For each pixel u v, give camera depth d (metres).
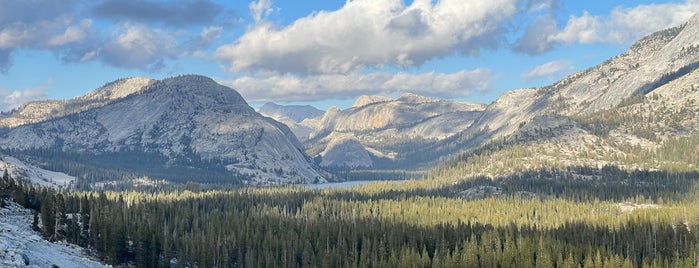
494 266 185.00
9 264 100.88
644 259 181.88
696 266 182.88
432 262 196.12
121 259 185.00
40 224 176.88
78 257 144.12
